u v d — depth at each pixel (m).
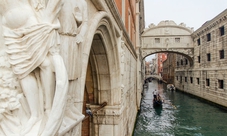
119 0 5.96
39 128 1.24
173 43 26.77
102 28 3.90
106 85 5.17
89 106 5.24
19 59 1.26
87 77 5.32
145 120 16.52
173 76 43.31
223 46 18.88
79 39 1.88
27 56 1.27
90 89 5.35
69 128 1.64
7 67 1.29
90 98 5.39
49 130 1.17
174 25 26.64
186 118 17.02
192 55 26.77
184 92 32.56
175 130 13.82
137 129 13.92
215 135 12.79
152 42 27.02
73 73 1.79
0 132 1.27
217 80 20.12
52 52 1.34
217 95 20.12
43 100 1.38
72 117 1.83
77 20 1.76
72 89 1.87
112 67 5.12
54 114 1.21
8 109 1.27
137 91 18.27
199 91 25.41
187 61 31.17
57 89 1.26
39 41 1.28
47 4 1.37
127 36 7.34
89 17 2.87
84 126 5.43
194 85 27.34
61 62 1.35
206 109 20.11
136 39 18.69
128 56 9.16
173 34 26.70
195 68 26.64
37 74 1.37
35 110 1.34
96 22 2.95
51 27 1.31
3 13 1.33
